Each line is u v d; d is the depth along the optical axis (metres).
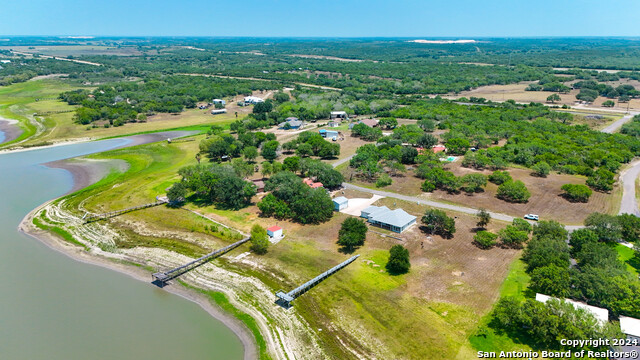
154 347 59.62
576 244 80.44
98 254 87.62
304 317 65.19
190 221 101.50
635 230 86.44
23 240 93.81
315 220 100.31
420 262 79.75
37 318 66.12
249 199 111.56
